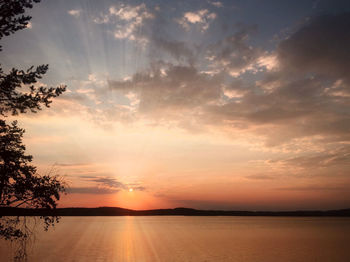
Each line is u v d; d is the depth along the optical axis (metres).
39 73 13.22
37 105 13.53
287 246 59.91
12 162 14.87
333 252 50.47
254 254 48.56
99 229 135.00
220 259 44.06
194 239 77.50
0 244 44.25
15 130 15.16
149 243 68.06
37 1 12.22
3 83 12.32
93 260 43.47
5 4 11.57
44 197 15.51
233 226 161.00
